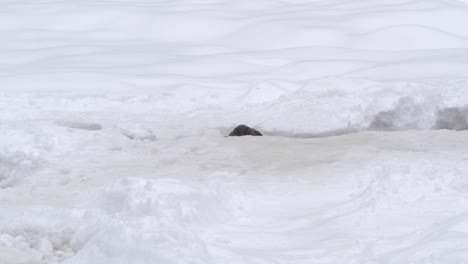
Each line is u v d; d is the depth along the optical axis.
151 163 8.77
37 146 9.55
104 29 21.58
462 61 14.69
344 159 8.06
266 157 8.59
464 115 10.88
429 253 4.52
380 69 14.52
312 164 8.05
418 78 13.82
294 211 6.16
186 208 5.71
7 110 12.20
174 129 10.85
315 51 17.62
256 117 11.62
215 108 12.45
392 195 6.09
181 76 15.34
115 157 9.13
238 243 5.23
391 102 11.10
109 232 4.89
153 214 5.63
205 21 21.78
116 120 11.54
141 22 22.05
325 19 21.31
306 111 11.55
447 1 24.20
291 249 5.07
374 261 4.66
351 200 6.27
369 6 22.77
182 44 19.75
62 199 7.20
